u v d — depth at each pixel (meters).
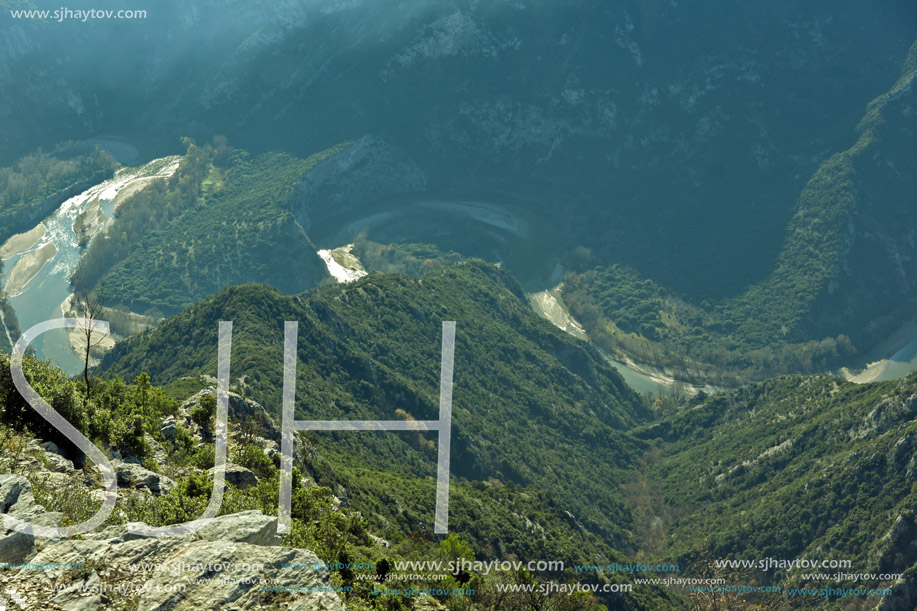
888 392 190.50
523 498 149.50
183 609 24.47
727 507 193.00
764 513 178.38
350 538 56.62
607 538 185.75
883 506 164.50
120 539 28.00
